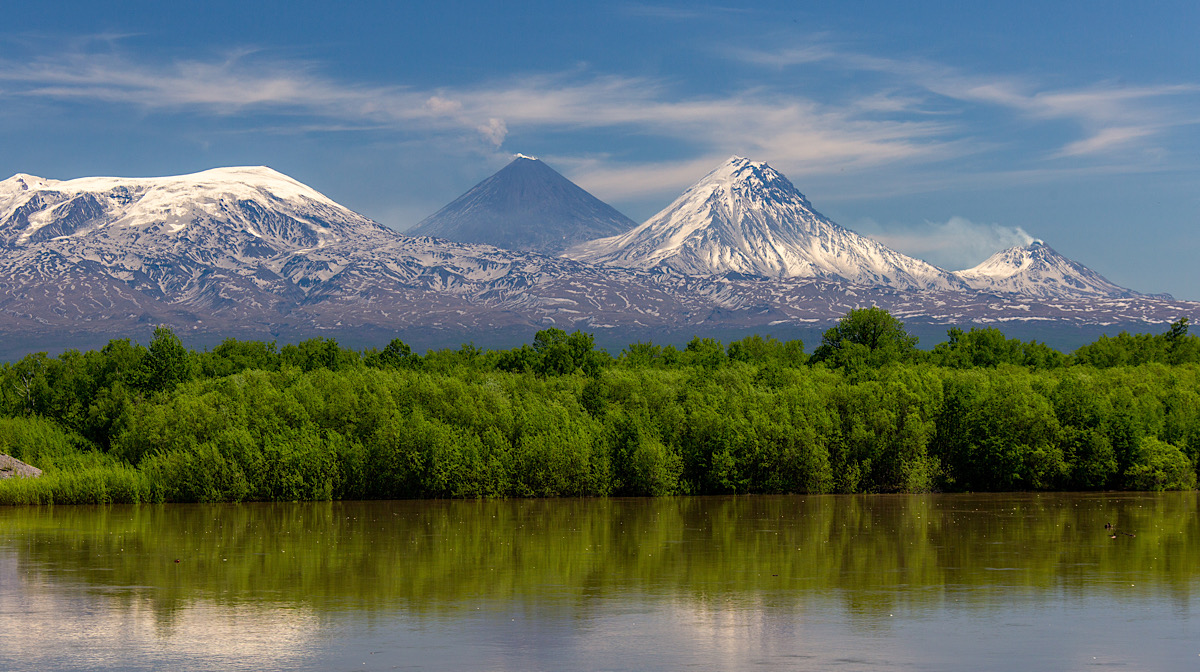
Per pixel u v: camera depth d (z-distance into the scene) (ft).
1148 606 135.64
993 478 321.11
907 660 108.27
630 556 179.83
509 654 110.32
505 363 425.69
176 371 373.20
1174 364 516.73
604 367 432.66
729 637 118.01
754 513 252.83
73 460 298.56
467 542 197.47
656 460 297.94
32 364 377.71
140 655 109.70
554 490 296.30
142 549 187.01
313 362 429.38
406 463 287.69
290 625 123.75
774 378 360.07
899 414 316.40
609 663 106.73
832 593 145.07
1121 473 322.55
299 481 280.10
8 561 172.86
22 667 105.29
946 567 167.94
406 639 116.67
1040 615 130.00
